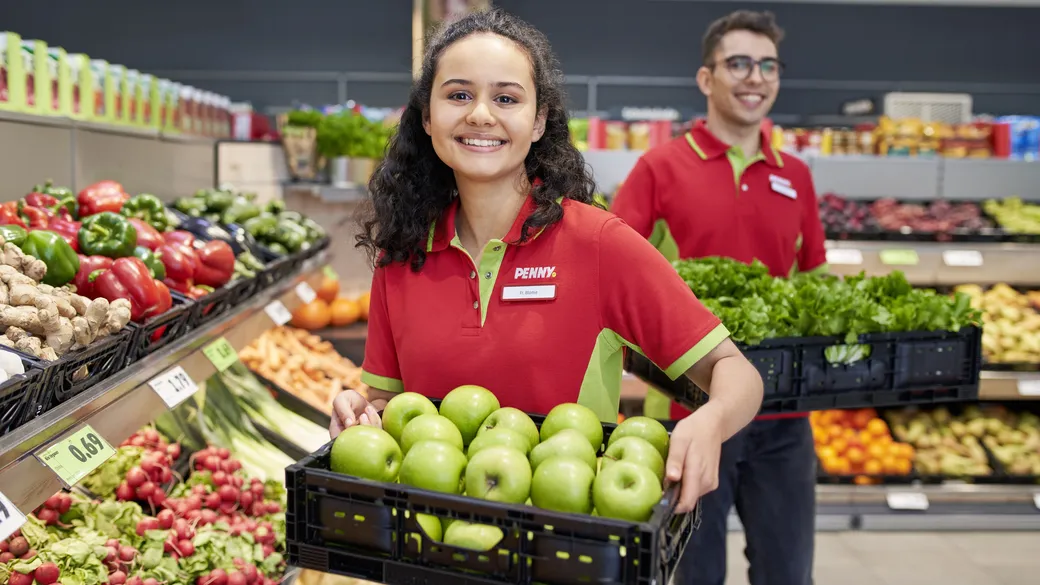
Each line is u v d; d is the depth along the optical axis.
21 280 1.56
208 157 4.47
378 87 10.36
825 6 10.09
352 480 1.15
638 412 4.25
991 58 10.16
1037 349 4.22
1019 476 4.12
